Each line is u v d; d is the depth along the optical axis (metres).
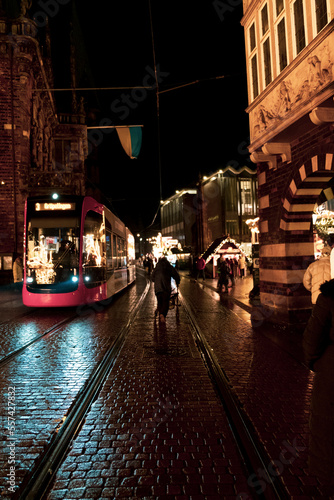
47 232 13.05
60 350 7.66
